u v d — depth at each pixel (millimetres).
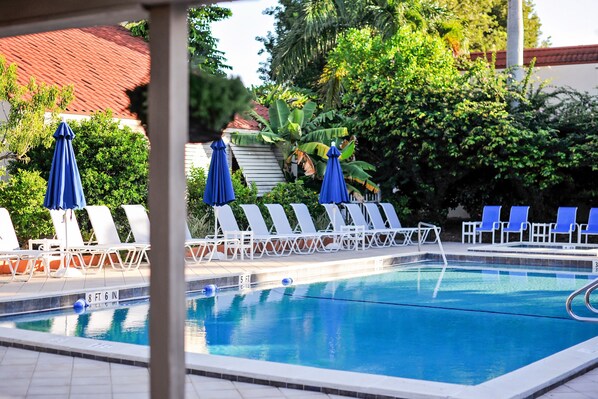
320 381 5926
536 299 11961
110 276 12531
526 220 19781
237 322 9844
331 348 8312
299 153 21891
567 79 25156
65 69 20141
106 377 6418
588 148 19469
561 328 9547
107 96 19312
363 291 12727
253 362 6609
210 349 8211
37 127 13359
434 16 29406
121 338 8617
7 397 5777
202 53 27203
